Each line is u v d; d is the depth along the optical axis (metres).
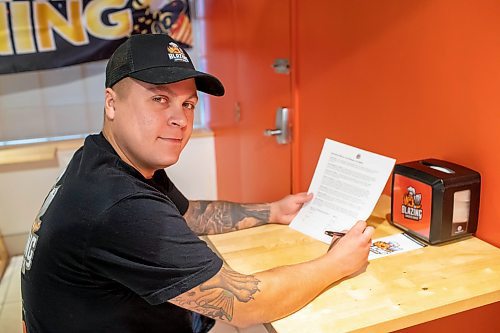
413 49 1.36
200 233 1.36
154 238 0.95
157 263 0.95
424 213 1.21
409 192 1.25
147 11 2.89
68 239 0.98
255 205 1.43
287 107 2.00
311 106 1.87
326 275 1.04
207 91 1.18
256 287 0.98
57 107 2.96
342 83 1.67
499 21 1.10
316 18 1.76
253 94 2.33
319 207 1.37
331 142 1.40
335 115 1.73
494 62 1.12
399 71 1.42
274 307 0.97
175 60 1.04
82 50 2.85
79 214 0.97
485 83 1.15
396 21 1.40
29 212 2.89
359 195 1.29
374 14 1.48
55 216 1.01
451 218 1.19
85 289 1.01
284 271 1.03
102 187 0.99
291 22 1.88
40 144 2.88
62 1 2.75
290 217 1.40
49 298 1.03
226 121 2.80
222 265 1.00
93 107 3.02
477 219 1.22
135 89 1.01
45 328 1.06
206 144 3.12
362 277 1.08
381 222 1.35
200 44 3.12
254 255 1.22
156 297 0.96
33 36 2.76
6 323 2.31
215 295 0.96
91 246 0.96
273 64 2.01
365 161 1.31
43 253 1.01
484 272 1.08
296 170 2.02
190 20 3.04
